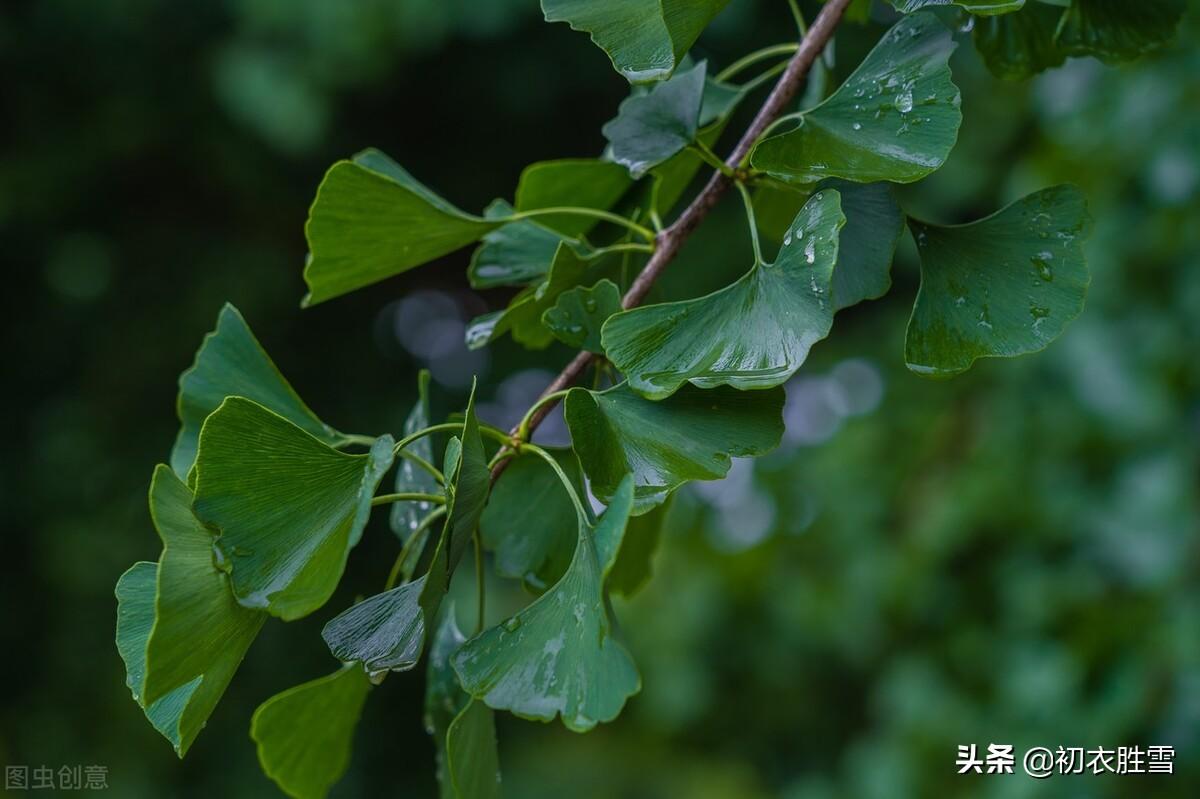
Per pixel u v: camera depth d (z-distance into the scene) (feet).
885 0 2.46
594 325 2.49
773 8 10.05
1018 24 2.73
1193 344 5.10
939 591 5.90
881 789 5.59
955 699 5.59
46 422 11.46
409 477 2.68
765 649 7.13
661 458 2.42
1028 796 4.83
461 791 2.44
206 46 10.52
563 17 2.42
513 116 11.98
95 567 11.00
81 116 10.89
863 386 9.06
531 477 2.71
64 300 11.50
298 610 2.34
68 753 10.57
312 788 2.70
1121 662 4.95
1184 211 5.05
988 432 5.80
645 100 2.58
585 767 8.71
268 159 11.33
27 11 10.24
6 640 10.96
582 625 2.37
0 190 10.66
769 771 7.44
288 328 12.23
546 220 2.84
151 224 11.71
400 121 11.96
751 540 7.32
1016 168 5.90
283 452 2.37
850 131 2.45
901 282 9.86
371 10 9.93
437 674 2.70
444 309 13.50
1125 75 5.18
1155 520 5.02
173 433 11.50
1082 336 5.32
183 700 2.37
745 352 2.39
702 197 2.56
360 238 2.64
